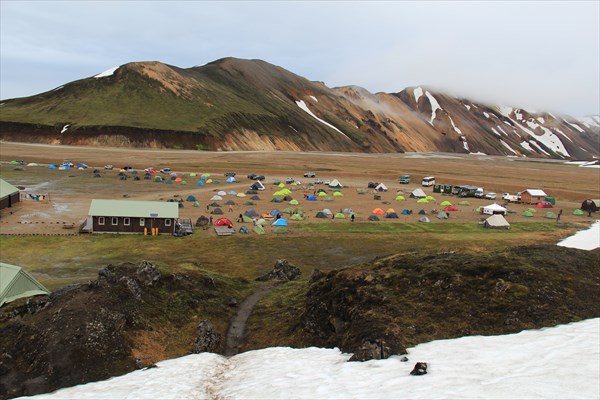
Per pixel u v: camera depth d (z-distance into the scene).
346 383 24.81
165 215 84.38
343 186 169.88
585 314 32.16
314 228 93.44
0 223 86.50
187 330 39.91
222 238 82.88
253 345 38.41
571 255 42.25
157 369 32.19
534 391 19.77
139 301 40.44
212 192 140.25
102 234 82.56
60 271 61.53
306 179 186.50
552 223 106.62
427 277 39.09
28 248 71.81
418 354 28.22
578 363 22.89
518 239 86.50
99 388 28.94
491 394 20.05
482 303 34.66
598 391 19.19
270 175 195.75
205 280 49.81
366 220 104.38
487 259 40.75
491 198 147.12
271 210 113.06
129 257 69.75
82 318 35.44
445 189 158.88
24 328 34.28
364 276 41.00
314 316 39.22
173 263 66.69
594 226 103.62
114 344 34.53
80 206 107.50
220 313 44.69
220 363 33.69
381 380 24.45
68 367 31.77
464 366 24.95
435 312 34.50
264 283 56.94
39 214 96.31
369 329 32.25
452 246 80.56
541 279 36.56
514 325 31.44
